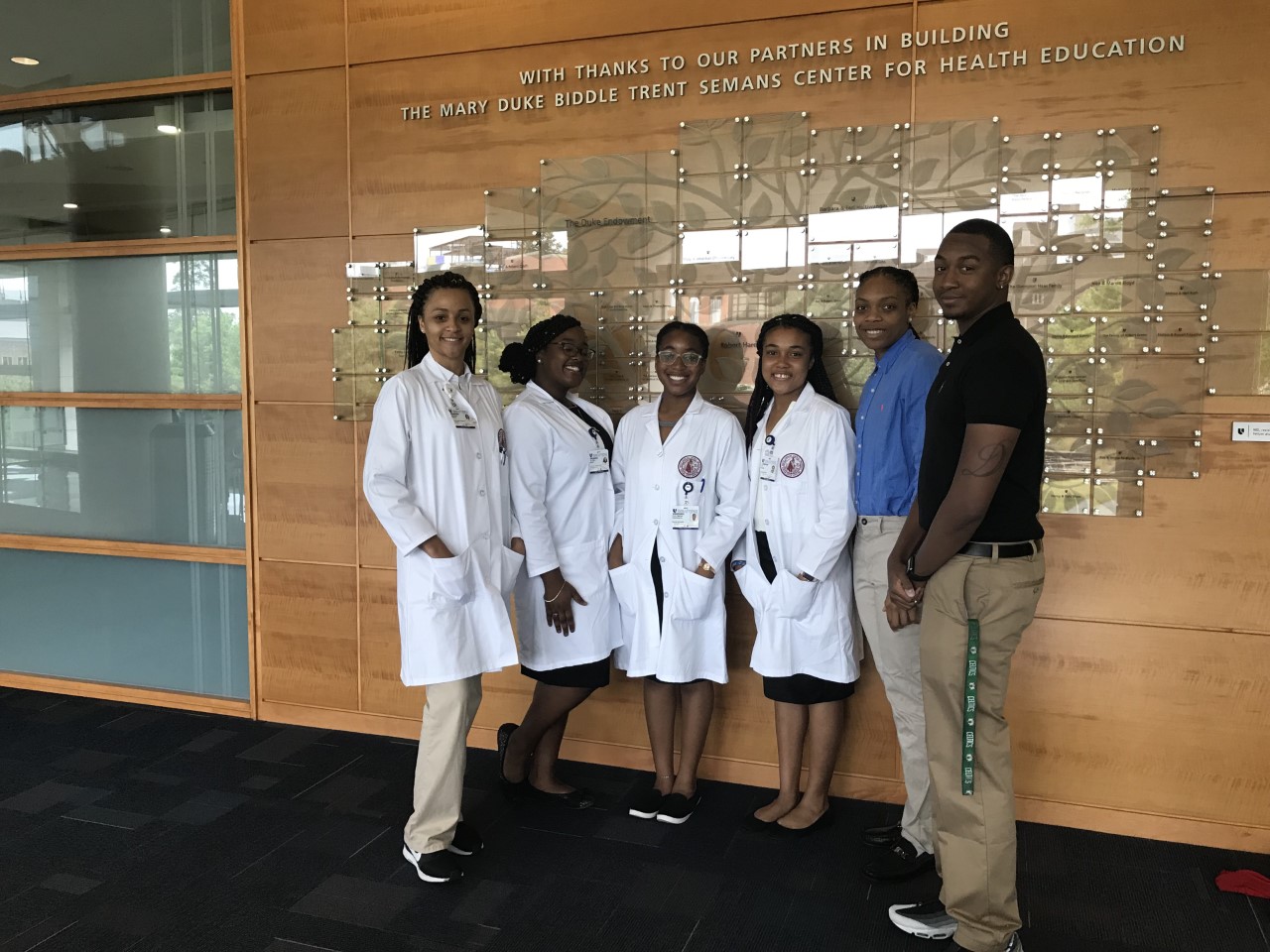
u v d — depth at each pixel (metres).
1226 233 2.58
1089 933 2.29
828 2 2.85
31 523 4.09
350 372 3.49
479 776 3.21
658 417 2.86
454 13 3.25
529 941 2.25
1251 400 2.59
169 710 3.87
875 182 2.85
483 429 2.59
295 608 3.66
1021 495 2.04
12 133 3.94
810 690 2.71
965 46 2.74
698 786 3.13
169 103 3.70
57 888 2.48
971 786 2.06
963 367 2.04
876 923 2.32
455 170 3.30
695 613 2.75
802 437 2.65
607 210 3.13
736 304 3.01
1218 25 2.54
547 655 2.83
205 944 2.23
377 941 2.24
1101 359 2.70
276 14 3.48
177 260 3.73
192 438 3.78
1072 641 2.79
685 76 3.02
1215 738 2.69
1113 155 2.64
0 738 3.55
